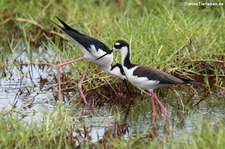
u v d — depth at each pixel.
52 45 15.07
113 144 9.88
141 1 16.53
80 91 12.55
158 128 11.08
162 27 13.81
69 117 10.78
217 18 14.78
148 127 10.94
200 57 13.43
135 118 11.75
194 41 13.70
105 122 11.40
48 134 10.12
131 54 13.06
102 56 12.37
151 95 11.89
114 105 12.59
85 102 12.48
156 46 13.27
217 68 13.50
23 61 14.88
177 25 13.88
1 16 16.52
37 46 16.19
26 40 15.50
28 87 13.41
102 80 12.93
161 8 15.69
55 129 10.20
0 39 16.31
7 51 15.77
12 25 16.61
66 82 13.15
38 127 10.41
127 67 11.70
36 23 16.19
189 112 11.92
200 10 15.70
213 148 9.15
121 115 11.95
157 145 9.94
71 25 15.95
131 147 9.90
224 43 13.66
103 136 10.61
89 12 16.30
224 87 13.16
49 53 15.12
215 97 12.79
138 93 13.02
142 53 13.00
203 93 13.02
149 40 13.45
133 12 16.28
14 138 9.82
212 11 15.77
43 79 13.85
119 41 11.73
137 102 12.77
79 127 10.88
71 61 12.82
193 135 9.65
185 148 9.46
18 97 12.82
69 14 16.27
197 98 12.75
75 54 13.73
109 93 12.99
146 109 12.34
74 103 12.57
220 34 13.90
